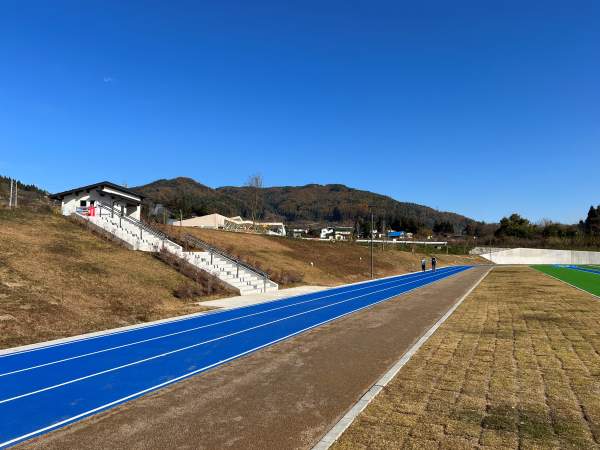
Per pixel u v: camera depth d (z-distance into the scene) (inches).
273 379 349.7
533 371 343.3
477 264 3425.2
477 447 217.3
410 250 3410.4
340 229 5895.7
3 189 2341.3
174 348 468.1
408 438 229.0
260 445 229.1
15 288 617.3
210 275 1003.9
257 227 3380.9
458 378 330.0
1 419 273.9
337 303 872.3
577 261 4018.2
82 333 545.3
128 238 1053.2
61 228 1040.2
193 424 259.9
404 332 544.4
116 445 233.9
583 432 232.2
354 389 319.9
